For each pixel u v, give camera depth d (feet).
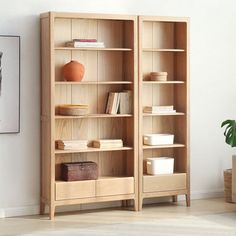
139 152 29.50
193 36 31.45
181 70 30.48
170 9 30.96
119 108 29.40
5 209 28.68
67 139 29.32
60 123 29.17
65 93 29.17
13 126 28.53
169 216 28.76
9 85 28.40
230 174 31.04
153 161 29.89
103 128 29.86
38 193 29.14
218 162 32.24
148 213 29.25
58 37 28.94
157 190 29.89
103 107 29.78
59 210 29.50
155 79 29.81
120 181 29.19
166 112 29.94
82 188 28.60
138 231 26.63
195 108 31.68
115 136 30.09
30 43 28.73
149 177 29.73
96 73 29.60
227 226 27.30
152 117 30.68
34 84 28.86
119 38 29.91
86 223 27.73
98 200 28.89
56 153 28.55
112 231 26.63
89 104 29.58
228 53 32.14
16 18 28.48
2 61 28.27
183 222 27.84
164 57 30.63
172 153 31.09
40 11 28.81
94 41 28.58
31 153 28.96
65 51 29.07
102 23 29.66
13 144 28.68
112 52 29.81
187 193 30.40
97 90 29.66
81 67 28.63
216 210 29.76
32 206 29.07
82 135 29.55
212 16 31.73
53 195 28.19
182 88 30.42
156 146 29.78
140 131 29.45
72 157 29.43
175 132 31.01
